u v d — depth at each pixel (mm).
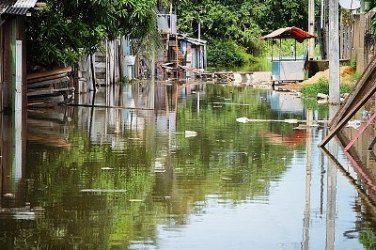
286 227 10555
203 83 50719
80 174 14164
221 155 16719
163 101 32656
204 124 23000
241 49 83625
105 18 28641
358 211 11539
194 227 10492
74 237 9914
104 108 28141
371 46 34781
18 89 24266
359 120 23141
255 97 36094
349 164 15688
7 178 13641
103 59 42812
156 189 12945
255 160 16109
